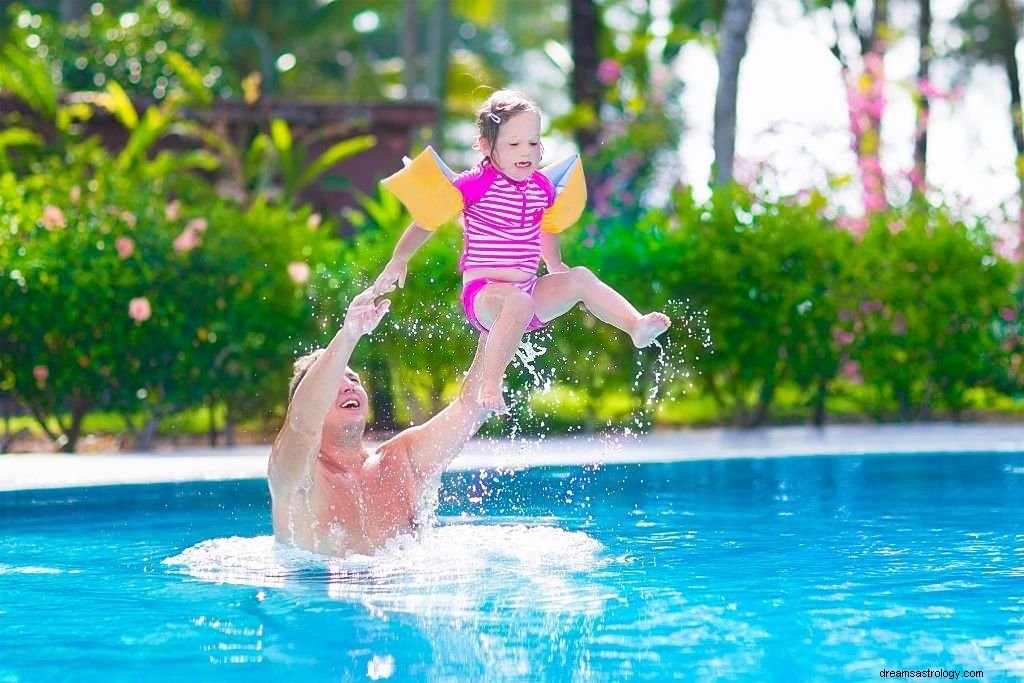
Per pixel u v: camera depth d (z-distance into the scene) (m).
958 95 18.50
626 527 6.38
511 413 11.48
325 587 4.77
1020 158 17.34
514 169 4.97
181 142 17.77
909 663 3.55
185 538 6.16
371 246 11.47
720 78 18.70
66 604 4.49
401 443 5.76
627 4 35.12
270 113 17.55
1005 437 10.66
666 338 11.66
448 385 11.77
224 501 7.62
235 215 11.38
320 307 11.23
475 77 5.45
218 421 13.31
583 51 20.38
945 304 12.12
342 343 4.88
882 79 17.16
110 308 10.65
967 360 12.27
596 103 20.41
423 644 3.82
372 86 40.66
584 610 4.30
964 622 4.07
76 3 27.78
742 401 12.48
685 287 11.89
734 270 11.73
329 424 5.51
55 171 14.12
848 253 12.09
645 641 3.83
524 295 4.89
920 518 6.61
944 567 5.11
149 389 11.01
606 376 11.69
